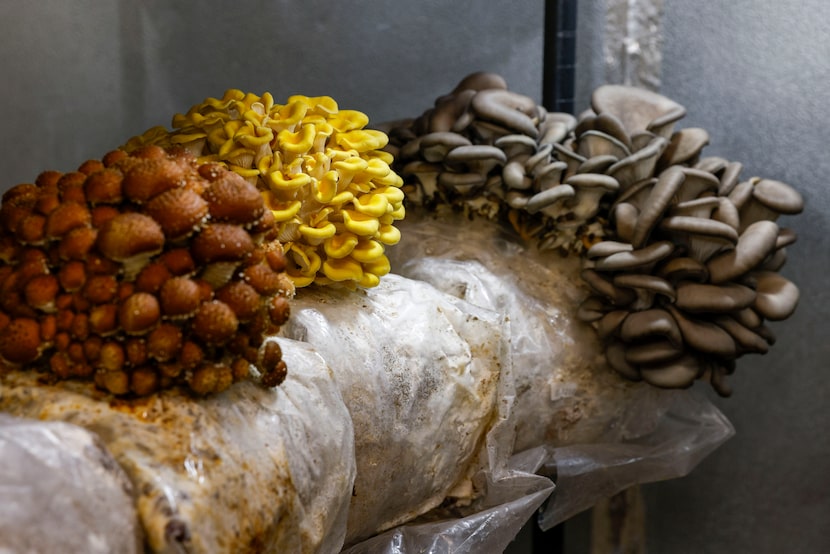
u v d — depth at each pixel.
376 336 1.63
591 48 2.86
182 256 1.12
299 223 1.56
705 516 3.01
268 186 1.57
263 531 1.14
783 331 2.80
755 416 2.89
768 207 2.28
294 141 1.55
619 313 2.15
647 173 2.23
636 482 2.34
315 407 1.33
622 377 2.25
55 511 0.89
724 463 2.96
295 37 2.68
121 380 1.11
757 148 2.71
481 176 2.17
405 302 1.75
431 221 2.34
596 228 2.22
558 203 2.16
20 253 1.17
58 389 1.12
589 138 2.23
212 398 1.18
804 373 2.80
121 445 1.04
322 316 1.57
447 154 2.15
